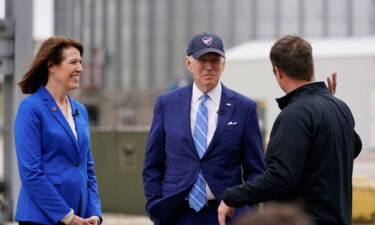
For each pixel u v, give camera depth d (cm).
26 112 368
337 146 323
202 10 5662
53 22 6216
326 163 318
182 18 5669
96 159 884
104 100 5397
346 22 5641
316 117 319
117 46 5828
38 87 382
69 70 377
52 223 363
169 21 5697
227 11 5647
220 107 409
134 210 862
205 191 401
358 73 1752
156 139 417
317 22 5628
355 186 686
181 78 5559
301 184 320
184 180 402
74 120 386
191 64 409
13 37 591
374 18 5706
